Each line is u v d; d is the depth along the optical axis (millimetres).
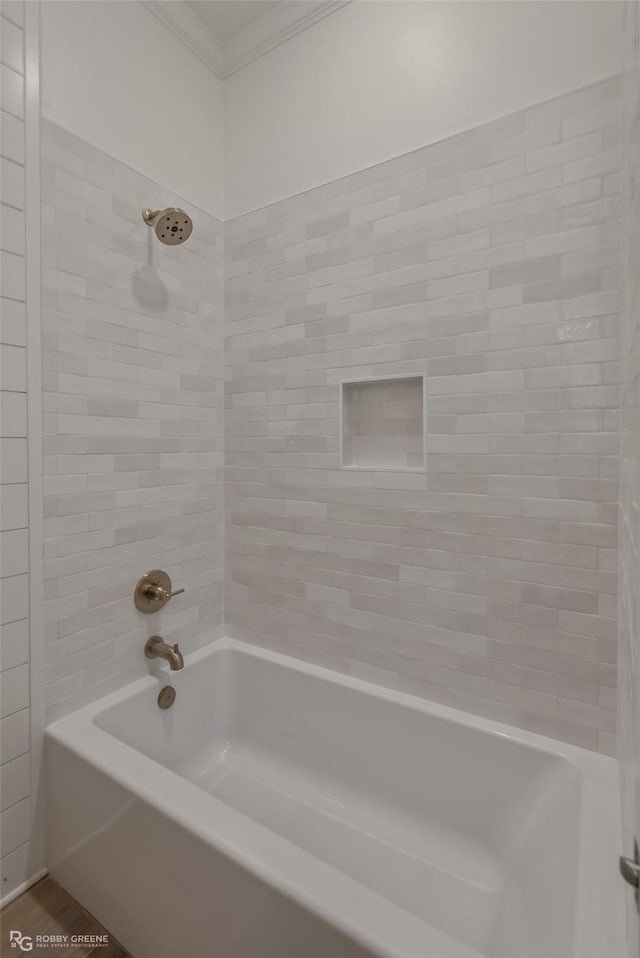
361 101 1482
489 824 1257
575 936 710
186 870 931
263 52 1688
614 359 1136
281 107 1652
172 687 1588
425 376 1382
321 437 1595
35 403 1227
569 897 805
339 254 1529
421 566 1421
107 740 1212
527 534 1260
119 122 1426
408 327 1407
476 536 1330
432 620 1410
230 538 1844
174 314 1625
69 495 1321
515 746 1242
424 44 1372
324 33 1556
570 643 1216
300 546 1661
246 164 1744
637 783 479
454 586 1370
